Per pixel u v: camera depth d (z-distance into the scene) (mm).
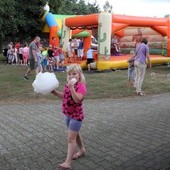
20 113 9359
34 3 33219
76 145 5949
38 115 9102
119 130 7594
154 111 9539
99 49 20828
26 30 33906
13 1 32344
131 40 25719
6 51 29078
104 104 10547
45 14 32031
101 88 13414
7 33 32906
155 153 6051
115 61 21047
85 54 23531
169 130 7582
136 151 6184
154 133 7340
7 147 6547
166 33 23750
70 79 5297
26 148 6473
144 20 22250
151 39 25234
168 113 9289
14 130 7691
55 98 11492
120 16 21141
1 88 13430
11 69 21422
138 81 12133
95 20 20938
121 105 10391
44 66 21031
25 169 5488
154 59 23516
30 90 12875
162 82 15188
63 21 23672
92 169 5398
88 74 19078
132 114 9172
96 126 7941
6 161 5840
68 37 23531
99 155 6004
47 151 6285
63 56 22109
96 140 6867
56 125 8070
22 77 16750
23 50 26312
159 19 23359
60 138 7051
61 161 5781
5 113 9383
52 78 5418
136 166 5473
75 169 5406
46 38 35406
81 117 5379
